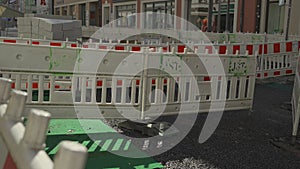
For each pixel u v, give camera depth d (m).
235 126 5.76
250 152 4.49
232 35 18.77
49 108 5.21
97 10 49.38
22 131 1.54
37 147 1.38
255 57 6.54
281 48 11.99
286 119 6.42
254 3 23.77
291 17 20.44
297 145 4.85
